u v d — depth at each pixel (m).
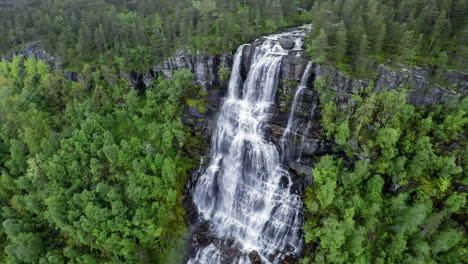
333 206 48.19
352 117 52.03
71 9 101.88
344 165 51.50
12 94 77.50
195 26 82.19
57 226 57.56
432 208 44.47
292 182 56.16
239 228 58.69
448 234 39.75
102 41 78.19
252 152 61.25
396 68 51.66
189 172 65.25
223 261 52.84
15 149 64.81
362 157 49.12
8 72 84.31
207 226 60.50
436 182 44.94
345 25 63.75
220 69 69.88
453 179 44.59
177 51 72.62
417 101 50.72
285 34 75.00
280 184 57.56
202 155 67.31
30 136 64.94
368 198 47.28
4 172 64.94
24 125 69.06
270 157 59.62
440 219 41.59
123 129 69.44
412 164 46.09
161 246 56.44
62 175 60.03
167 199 57.09
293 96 58.97
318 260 45.06
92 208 51.66
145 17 94.06
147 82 77.62
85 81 76.19
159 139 65.25
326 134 52.50
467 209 42.59
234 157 64.38
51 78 74.62
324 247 44.38
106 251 54.56
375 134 49.53
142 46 75.75
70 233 55.25
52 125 71.31
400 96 46.62
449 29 54.91
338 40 55.03
